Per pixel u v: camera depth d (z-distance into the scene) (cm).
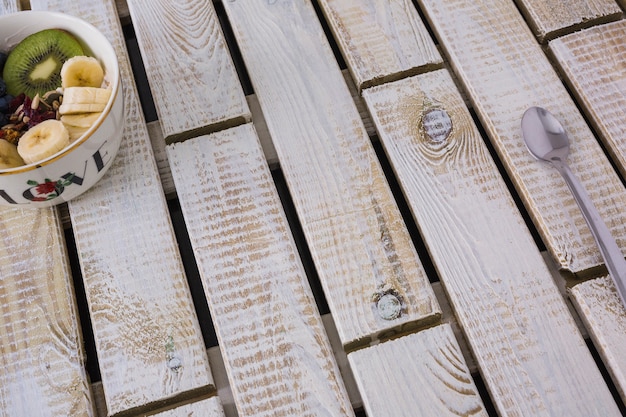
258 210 70
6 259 69
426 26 81
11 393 65
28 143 65
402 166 71
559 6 78
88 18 79
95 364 70
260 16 78
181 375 66
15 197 67
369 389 65
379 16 78
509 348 66
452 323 68
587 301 66
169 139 74
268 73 75
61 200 70
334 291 68
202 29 78
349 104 74
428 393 65
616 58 75
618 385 65
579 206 68
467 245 69
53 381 66
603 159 71
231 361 66
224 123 74
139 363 66
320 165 72
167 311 67
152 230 70
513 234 69
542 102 73
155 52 77
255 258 69
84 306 72
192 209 70
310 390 65
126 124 74
